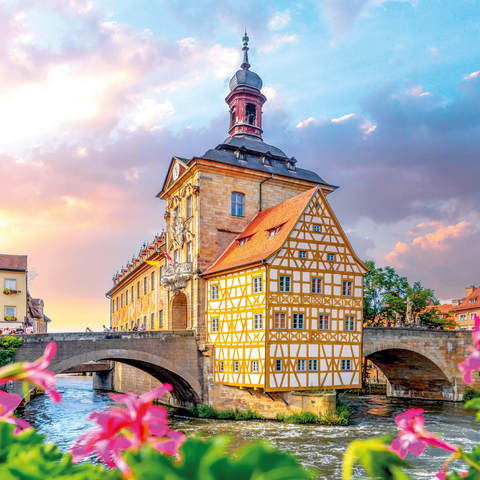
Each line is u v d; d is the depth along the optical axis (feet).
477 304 275.18
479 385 159.43
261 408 115.65
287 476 4.40
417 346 156.04
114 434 6.06
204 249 137.49
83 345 115.03
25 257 197.36
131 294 236.22
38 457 6.54
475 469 7.50
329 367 115.55
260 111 175.94
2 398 8.26
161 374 136.56
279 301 111.14
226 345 123.44
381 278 209.77
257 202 148.15
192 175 144.87
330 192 162.30
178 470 4.79
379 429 101.86
